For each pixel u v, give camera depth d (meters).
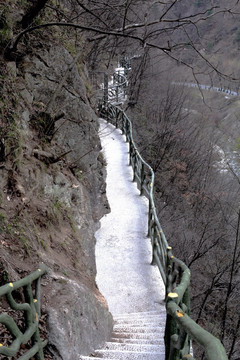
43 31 6.74
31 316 2.70
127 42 16.83
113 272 6.93
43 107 6.32
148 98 25.50
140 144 21.81
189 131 26.94
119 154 14.11
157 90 26.55
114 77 23.30
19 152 4.97
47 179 5.53
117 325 5.00
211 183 23.33
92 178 7.98
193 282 14.76
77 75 7.36
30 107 5.98
